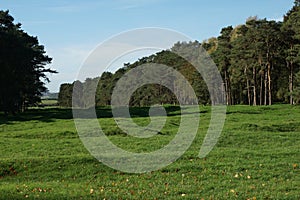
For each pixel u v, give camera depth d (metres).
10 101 47.47
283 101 67.75
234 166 17.06
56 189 14.11
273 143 23.64
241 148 22.09
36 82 59.22
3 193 13.48
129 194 13.36
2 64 46.56
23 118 42.09
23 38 54.56
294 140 24.66
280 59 58.78
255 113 41.69
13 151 21.98
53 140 25.73
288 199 12.43
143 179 15.65
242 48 57.16
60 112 48.69
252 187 13.87
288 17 60.28
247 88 63.47
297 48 49.91
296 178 15.23
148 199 12.72
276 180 14.95
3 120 40.09
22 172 17.20
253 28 55.81
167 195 13.22
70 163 17.97
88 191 13.78
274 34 54.22
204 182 14.84
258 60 57.38
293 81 56.50
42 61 60.56
